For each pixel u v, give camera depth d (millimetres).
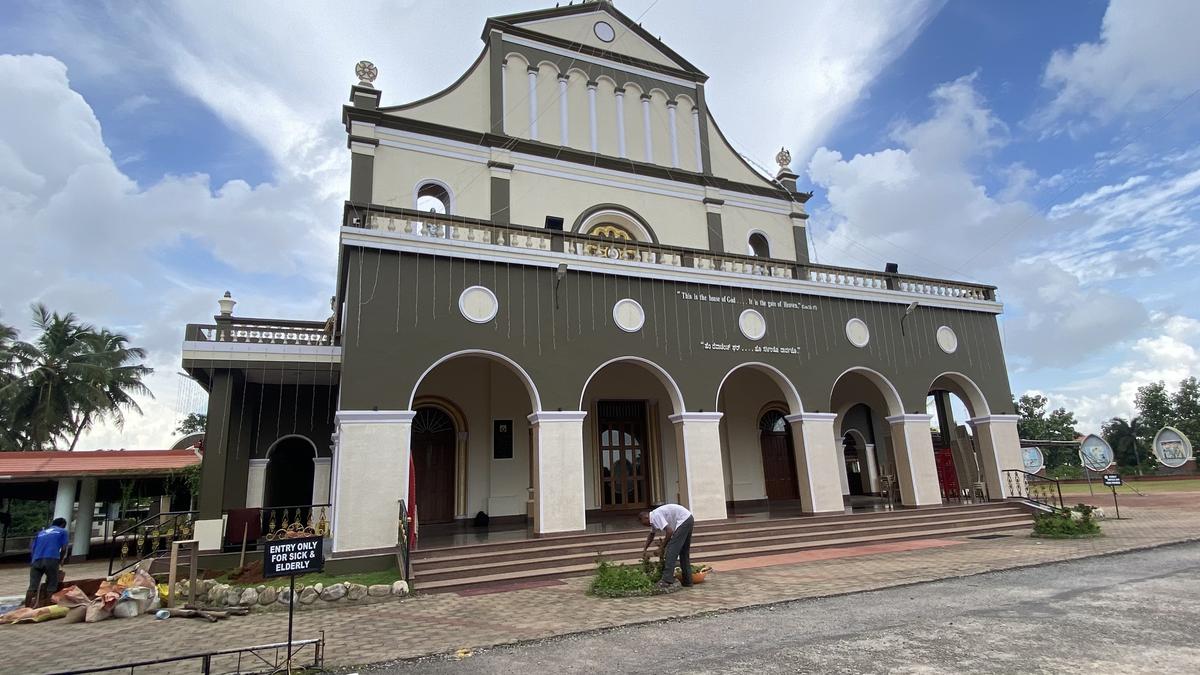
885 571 9422
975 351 17703
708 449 13727
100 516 27156
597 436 16812
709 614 7012
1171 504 20000
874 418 21578
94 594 10164
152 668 5918
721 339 14547
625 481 16953
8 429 28141
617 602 7906
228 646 6590
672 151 18375
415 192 14875
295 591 8570
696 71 19234
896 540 13109
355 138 14547
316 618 7848
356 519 10469
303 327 13523
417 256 12070
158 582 10148
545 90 17031
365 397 11039
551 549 10883
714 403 14062
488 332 12305
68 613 8672
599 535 11680
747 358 14719
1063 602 6953
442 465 15156
